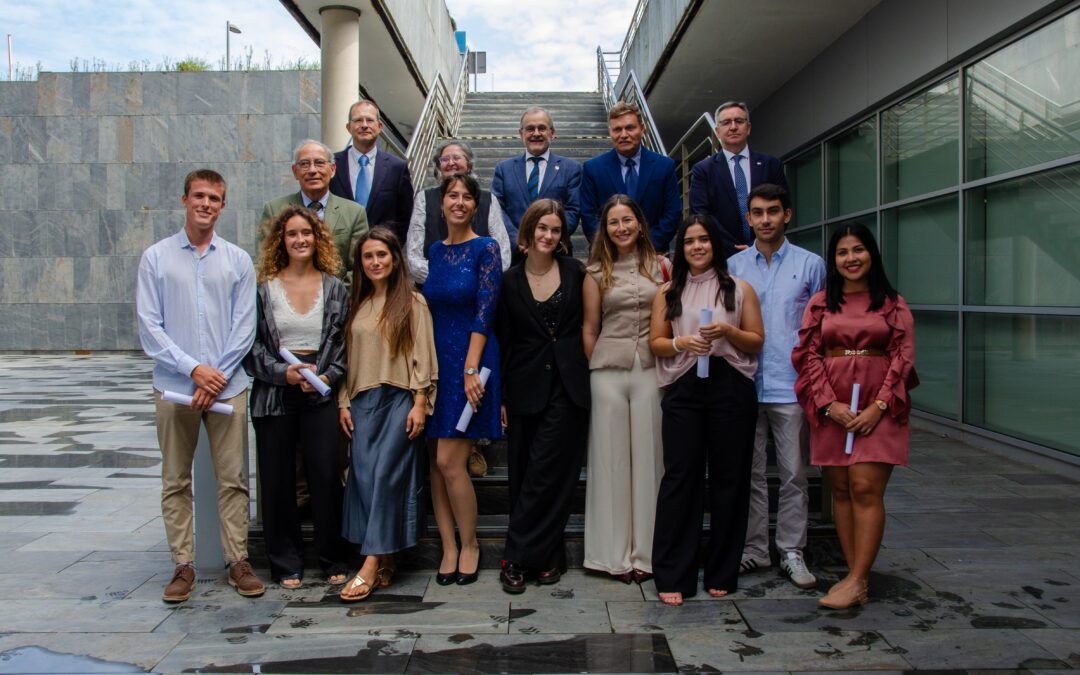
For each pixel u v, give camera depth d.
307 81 17.22
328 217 4.34
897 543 4.39
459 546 4.02
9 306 17.81
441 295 3.80
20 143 17.53
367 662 2.94
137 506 5.30
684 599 3.57
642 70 12.05
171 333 3.66
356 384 3.74
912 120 7.98
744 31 9.12
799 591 3.67
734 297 3.67
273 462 3.76
